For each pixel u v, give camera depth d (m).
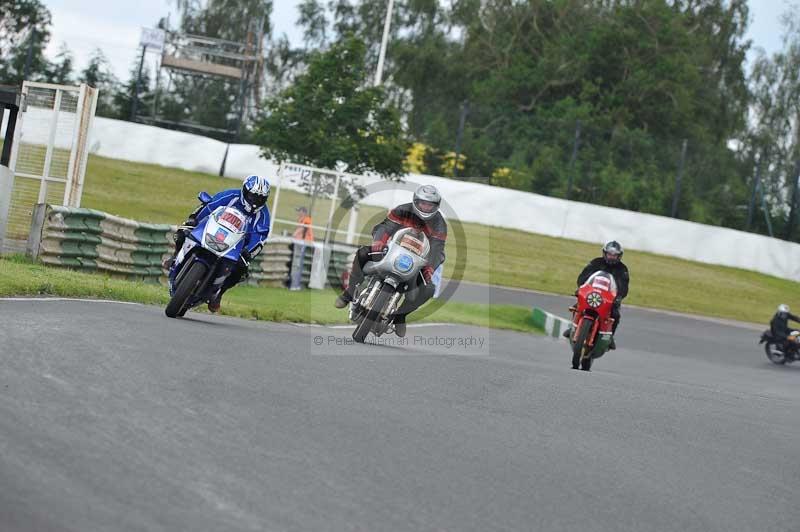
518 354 62.62
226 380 25.38
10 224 57.09
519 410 27.53
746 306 133.88
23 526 13.88
